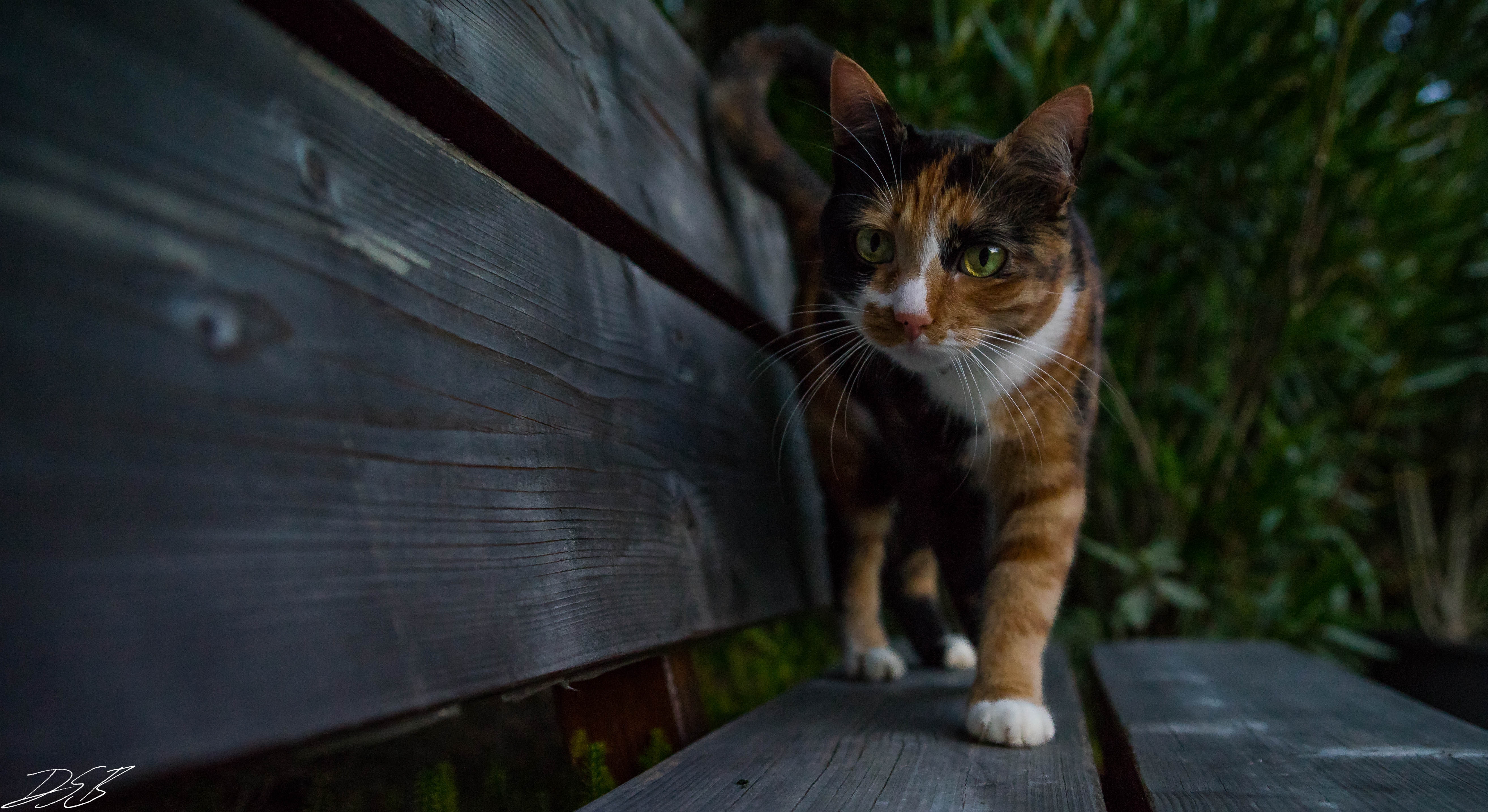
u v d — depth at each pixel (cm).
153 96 15
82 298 14
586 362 28
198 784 33
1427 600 96
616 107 34
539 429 25
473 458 22
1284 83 65
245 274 16
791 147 56
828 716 35
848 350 43
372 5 21
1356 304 79
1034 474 39
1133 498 74
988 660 35
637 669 34
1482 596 98
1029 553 38
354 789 40
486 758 46
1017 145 37
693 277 40
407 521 20
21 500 13
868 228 39
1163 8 65
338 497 18
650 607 30
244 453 16
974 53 66
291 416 17
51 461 13
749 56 49
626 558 29
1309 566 81
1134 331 69
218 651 15
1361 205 70
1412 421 90
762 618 39
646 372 33
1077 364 40
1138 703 39
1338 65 60
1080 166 38
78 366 13
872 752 30
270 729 16
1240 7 60
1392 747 31
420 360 21
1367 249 70
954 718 35
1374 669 80
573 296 28
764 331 48
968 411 40
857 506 48
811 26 77
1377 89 62
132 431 14
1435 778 27
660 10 48
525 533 24
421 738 48
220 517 15
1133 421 68
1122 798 32
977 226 37
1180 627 72
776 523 44
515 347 25
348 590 18
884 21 76
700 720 37
